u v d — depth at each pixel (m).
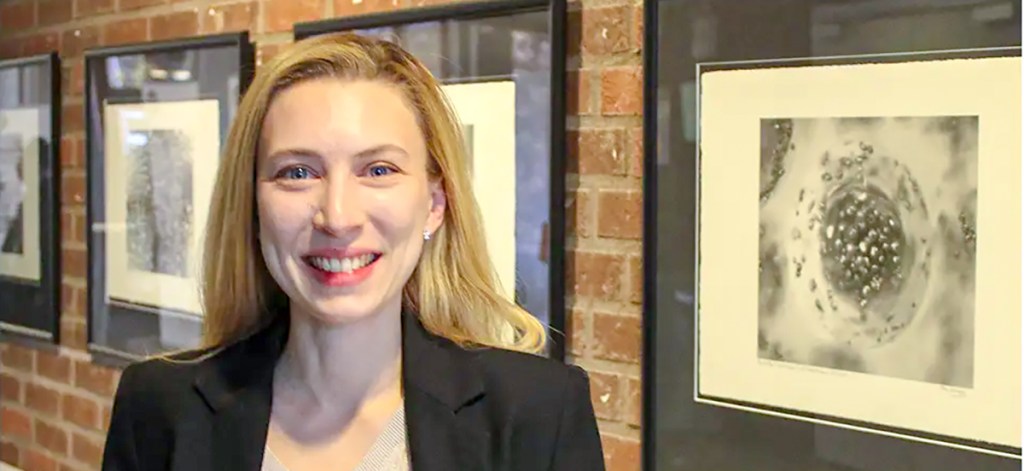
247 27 2.23
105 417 2.59
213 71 2.27
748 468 1.54
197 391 1.20
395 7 1.96
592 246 1.71
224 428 1.17
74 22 2.65
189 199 2.33
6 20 2.89
